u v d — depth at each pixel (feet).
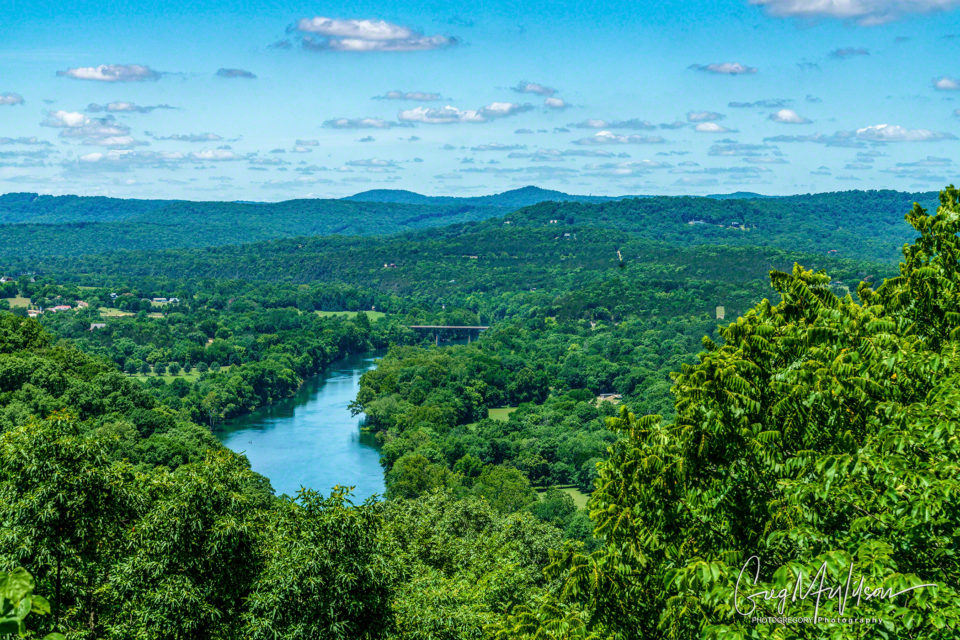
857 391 73.87
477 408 604.90
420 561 174.29
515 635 86.53
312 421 570.87
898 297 89.66
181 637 102.99
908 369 73.15
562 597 84.69
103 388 406.62
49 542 102.01
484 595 151.02
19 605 29.43
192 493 108.78
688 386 89.45
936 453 63.67
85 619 110.42
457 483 392.06
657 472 86.38
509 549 193.88
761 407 82.38
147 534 105.60
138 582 104.17
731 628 52.31
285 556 105.19
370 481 415.44
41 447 104.73
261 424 559.38
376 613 110.32
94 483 106.52
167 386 605.73
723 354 89.86
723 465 83.20
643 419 95.35
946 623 49.16
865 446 67.00
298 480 414.41
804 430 78.54
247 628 103.19
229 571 109.50
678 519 83.87
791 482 67.62
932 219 92.48
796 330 85.71
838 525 67.46
